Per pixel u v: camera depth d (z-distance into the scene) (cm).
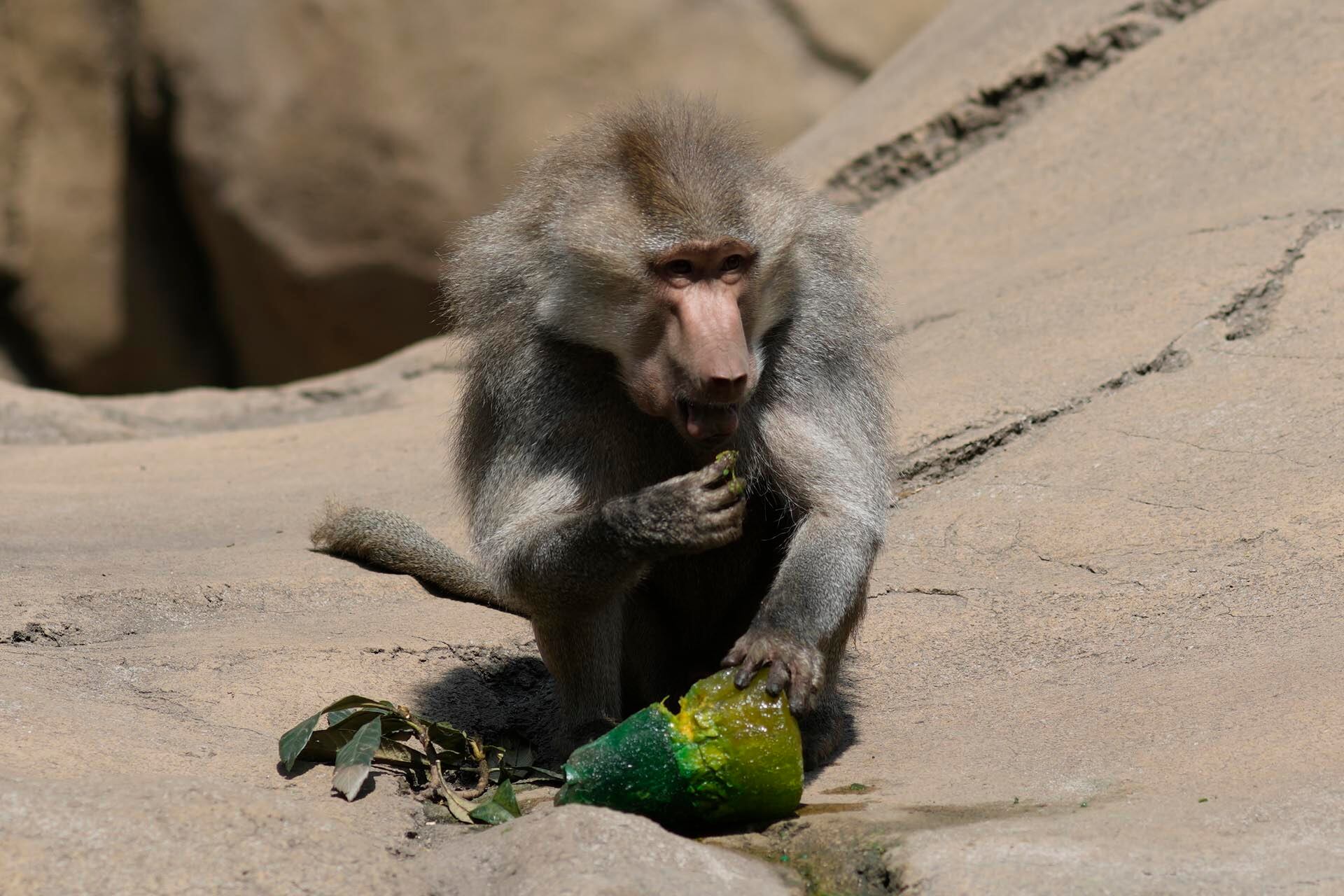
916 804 700
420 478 1421
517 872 604
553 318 827
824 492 827
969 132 1972
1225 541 984
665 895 570
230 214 3108
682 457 865
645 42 3092
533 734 919
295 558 1150
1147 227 1536
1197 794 666
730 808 678
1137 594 951
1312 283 1286
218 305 3297
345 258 3091
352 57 3064
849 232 886
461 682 948
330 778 735
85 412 1955
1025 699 852
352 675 915
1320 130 1575
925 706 872
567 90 3073
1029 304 1429
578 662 850
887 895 608
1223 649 860
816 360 849
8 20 3133
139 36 3155
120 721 770
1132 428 1170
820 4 3162
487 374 855
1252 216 1428
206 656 902
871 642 957
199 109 3108
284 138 3077
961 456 1198
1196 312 1287
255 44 3094
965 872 586
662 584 922
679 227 786
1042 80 1956
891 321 1418
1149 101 1809
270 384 3291
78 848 591
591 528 762
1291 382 1160
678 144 817
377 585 1098
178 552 1177
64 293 3231
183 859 594
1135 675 852
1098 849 602
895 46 3183
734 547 908
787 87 3125
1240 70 1762
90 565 1113
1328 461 1041
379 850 630
